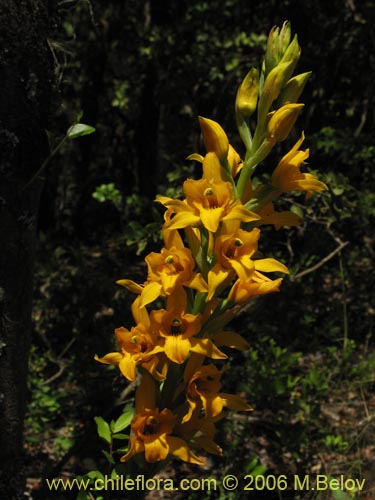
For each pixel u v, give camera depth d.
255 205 1.91
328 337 5.80
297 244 6.07
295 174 1.90
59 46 2.40
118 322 5.07
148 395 1.93
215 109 6.86
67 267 6.56
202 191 1.86
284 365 4.87
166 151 7.11
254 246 1.87
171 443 1.90
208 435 1.97
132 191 8.50
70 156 8.31
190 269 1.86
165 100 6.96
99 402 4.70
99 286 5.20
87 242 8.01
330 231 5.22
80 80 8.05
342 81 7.21
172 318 1.87
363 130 7.26
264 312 5.36
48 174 8.28
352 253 6.26
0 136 2.28
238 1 7.10
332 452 4.53
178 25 7.14
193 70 6.74
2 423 2.42
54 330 5.52
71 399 4.92
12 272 2.37
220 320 1.91
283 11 7.09
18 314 2.41
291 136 6.57
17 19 2.25
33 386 4.98
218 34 6.88
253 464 3.51
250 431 4.55
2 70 2.26
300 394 5.19
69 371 5.18
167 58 7.30
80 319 5.21
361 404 5.13
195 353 1.90
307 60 7.14
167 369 1.91
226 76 6.71
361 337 5.99
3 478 2.44
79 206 8.13
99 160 8.40
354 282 6.22
